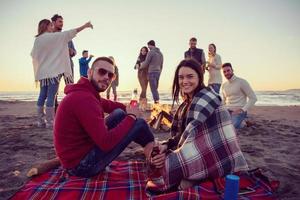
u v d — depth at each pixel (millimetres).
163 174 2609
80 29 5820
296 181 3275
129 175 3086
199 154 2582
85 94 2688
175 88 3166
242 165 2688
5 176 3320
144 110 9445
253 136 6012
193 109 2705
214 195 2395
